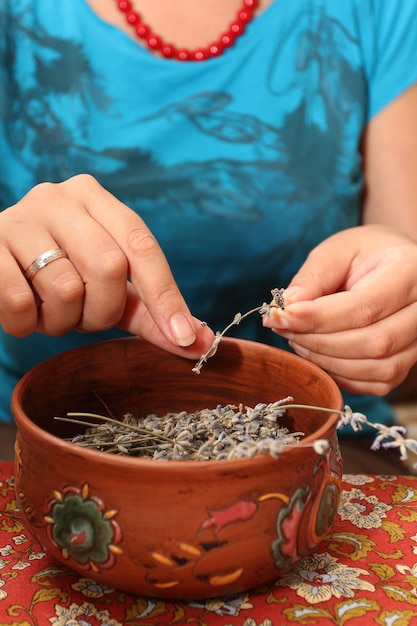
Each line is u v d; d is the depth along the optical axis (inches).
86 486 14.7
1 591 15.7
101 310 18.0
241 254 25.5
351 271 20.9
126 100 25.0
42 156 25.2
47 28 25.0
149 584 14.8
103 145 25.1
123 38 25.0
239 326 26.2
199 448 16.4
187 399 18.8
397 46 26.3
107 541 14.7
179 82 25.1
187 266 25.5
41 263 17.7
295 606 15.4
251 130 25.4
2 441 22.0
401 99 26.7
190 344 17.6
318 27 25.6
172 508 14.4
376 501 18.2
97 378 18.3
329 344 19.4
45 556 16.6
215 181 25.2
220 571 14.7
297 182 25.5
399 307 19.9
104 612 15.3
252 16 25.4
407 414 26.4
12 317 17.8
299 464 14.9
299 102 25.7
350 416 15.3
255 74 25.4
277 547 14.9
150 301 17.6
